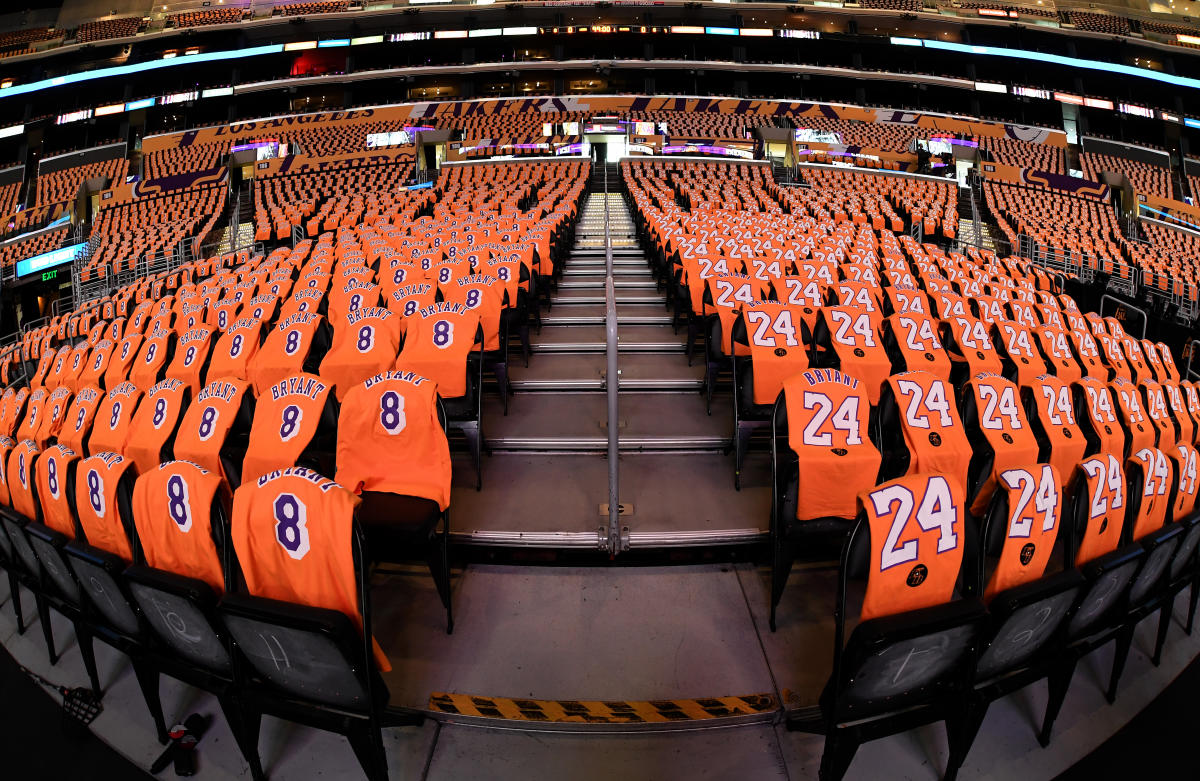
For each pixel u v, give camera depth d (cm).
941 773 201
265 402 271
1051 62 3344
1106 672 252
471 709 218
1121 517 229
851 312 405
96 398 352
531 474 354
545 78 3591
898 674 177
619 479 345
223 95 3300
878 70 3594
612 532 288
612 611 264
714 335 409
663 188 1858
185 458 273
